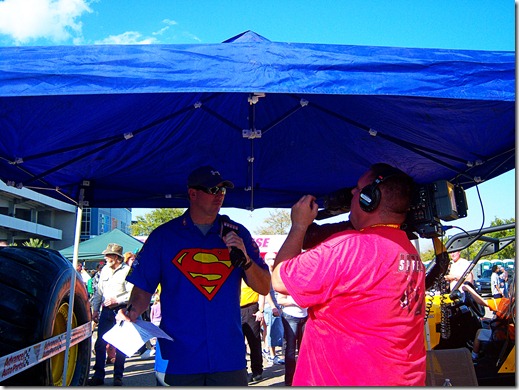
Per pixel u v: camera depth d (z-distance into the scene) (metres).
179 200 5.39
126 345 2.45
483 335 4.91
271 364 8.61
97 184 4.76
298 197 5.41
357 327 1.87
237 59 2.05
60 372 3.56
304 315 5.83
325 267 1.91
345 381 1.86
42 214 57.84
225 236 2.78
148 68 2.00
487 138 3.48
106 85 1.97
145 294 2.81
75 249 4.60
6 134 3.15
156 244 2.88
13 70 1.93
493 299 6.12
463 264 6.41
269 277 2.98
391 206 2.03
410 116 3.25
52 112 2.87
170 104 3.25
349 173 4.80
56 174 4.34
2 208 48.03
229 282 2.88
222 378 2.75
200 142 4.03
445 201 2.23
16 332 2.90
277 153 4.31
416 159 4.26
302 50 2.09
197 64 2.03
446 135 3.49
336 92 2.07
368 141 3.99
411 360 1.91
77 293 3.90
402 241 2.01
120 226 70.56
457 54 2.17
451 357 3.44
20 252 3.40
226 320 2.81
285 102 3.46
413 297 1.96
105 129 3.38
